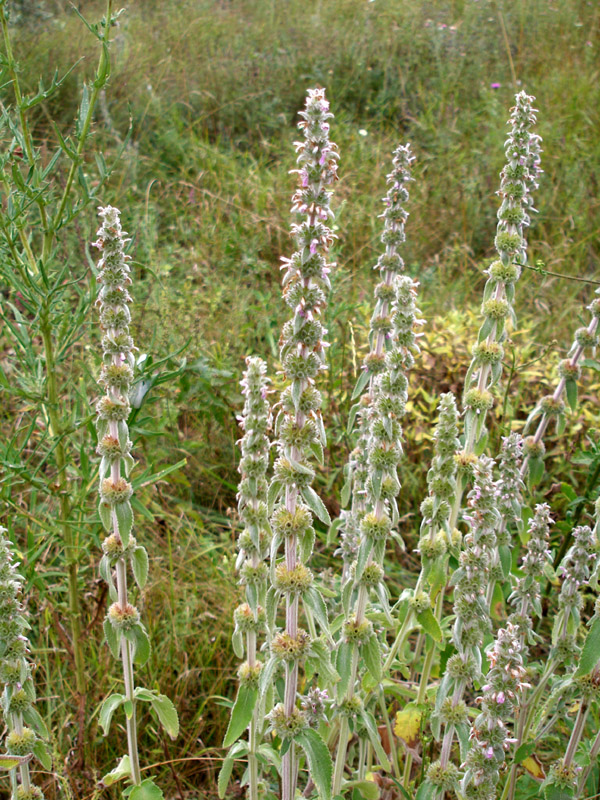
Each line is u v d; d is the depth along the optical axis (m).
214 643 3.66
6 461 3.07
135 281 5.24
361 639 2.52
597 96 8.52
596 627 2.38
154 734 3.40
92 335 4.43
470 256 6.89
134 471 4.31
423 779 2.97
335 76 9.19
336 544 4.52
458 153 7.95
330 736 2.98
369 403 3.15
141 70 8.15
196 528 4.41
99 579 3.54
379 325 3.11
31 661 3.52
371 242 6.49
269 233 6.23
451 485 2.73
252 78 8.88
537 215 7.16
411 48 9.56
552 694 2.75
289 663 2.23
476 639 2.47
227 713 3.47
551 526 4.17
